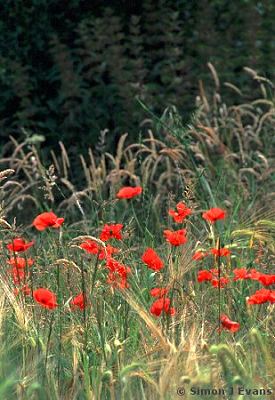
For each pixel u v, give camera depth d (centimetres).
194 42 1414
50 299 667
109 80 1412
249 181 1137
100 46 1384
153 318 739
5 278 782
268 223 878
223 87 1380
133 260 820
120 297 767
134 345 715
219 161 1180
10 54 1410
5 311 746
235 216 984
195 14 1430
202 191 1052
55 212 1237
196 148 1116
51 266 807
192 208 815
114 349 693
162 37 1396
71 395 669
